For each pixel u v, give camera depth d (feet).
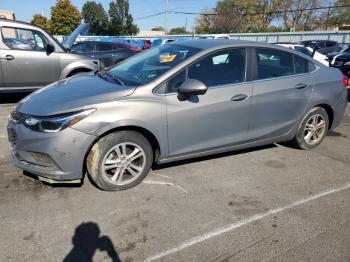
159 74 11.73
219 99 12.33
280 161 14.62
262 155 15.20
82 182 11.65
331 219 10.34
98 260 8.30
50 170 10.55
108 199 10.98
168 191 11.64
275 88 13.71
